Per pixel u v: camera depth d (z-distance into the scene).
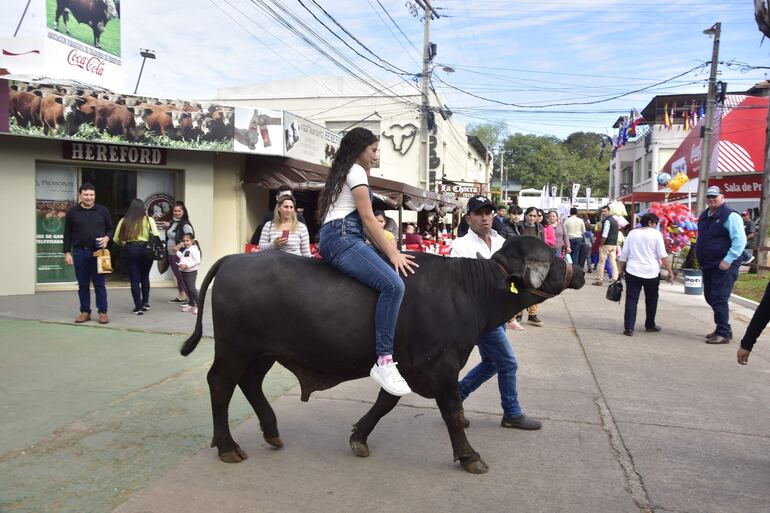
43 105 10.38
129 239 8.93
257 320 3.85
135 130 11.21
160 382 5.71
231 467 3.98
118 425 4.64
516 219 10.20
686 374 6.58
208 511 3.39
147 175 12.14
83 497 3.50
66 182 11.45
